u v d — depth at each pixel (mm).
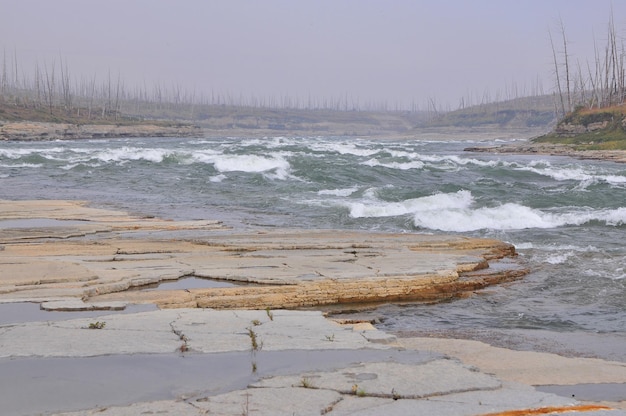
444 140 146750
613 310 11758
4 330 8047
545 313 11562
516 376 7535
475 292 12961
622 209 23062
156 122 143625
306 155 44906
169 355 7082
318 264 13711
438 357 7141
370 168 38531
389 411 5516
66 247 15398
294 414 5441
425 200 25344
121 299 10625
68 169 39312
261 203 26438
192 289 11391
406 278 12547
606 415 5500
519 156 66812
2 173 37344
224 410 5523
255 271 12898
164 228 19156
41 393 5984
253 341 7617
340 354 7164
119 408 5598
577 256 16453
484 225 21531
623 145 68438
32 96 190375
